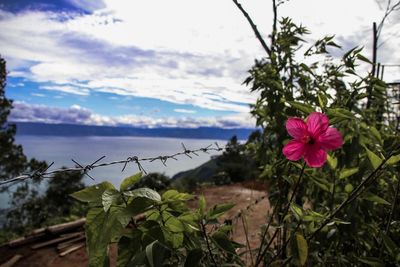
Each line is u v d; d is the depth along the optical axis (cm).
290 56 211
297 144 114
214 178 1117
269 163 211
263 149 211
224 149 215
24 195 1134
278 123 186
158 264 87
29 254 471
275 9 239
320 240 160
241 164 1126
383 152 160
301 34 221
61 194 1139
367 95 186
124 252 97
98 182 96
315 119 113
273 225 164
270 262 140
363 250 181
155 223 101
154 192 91
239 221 459
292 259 127
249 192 775
